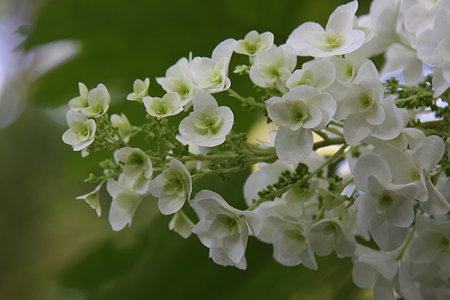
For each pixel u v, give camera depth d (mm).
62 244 2490
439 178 784
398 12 846
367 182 726
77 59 1061
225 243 749
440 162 748
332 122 779
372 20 858
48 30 1042
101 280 1038
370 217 734
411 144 735
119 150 742
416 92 770
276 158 769
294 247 786
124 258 1027
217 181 948
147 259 969
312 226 766
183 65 769
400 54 909
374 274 809
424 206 729
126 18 1033
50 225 2477
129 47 1051
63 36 1047
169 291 958
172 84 760
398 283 792
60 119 1146
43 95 1094
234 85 995
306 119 731
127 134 784
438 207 727
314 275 957
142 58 1058
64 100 1099
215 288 963
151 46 1049
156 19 1030
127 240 1019
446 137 761
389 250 740
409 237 797
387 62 917
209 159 758
